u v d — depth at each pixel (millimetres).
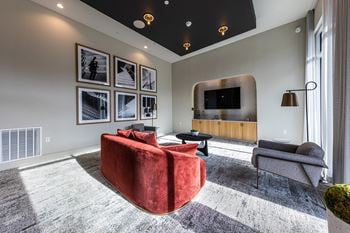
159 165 1731
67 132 3936
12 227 1527
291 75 4250
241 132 5184
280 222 1600
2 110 3012
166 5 3041
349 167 1702
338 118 1903
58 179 2518
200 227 1543
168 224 1585
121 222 1609
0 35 2977
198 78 6227
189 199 1938
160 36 4289
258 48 4738
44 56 3529
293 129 4266
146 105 6016
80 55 4105
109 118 4809
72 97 4012
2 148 3000
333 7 2066
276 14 3867
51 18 3615
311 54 3645
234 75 5242
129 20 3537
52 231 1485
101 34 4566
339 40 1876
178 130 7012
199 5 3039
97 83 4492
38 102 3461
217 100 6004
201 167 2232
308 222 1596
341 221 982
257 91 4793
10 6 3072
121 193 2115
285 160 2064
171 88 7191
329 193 1104
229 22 3629
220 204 1907
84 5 3455
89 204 1895
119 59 5023
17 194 2090
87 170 2861
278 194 2111
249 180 2512
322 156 1970
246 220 1634
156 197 1737
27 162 3211
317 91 3422
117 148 2131
